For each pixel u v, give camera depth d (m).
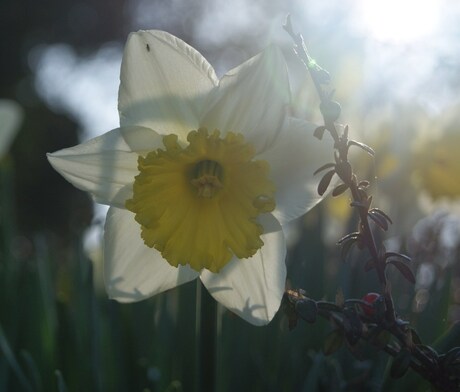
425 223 0.49
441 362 0.29
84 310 0.45
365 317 0.30
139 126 0.35
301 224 0.47
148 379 0.42
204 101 0.35
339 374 0.41
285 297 0.31
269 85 0.34
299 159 0.35
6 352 0.42
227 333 0.43
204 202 0.38
